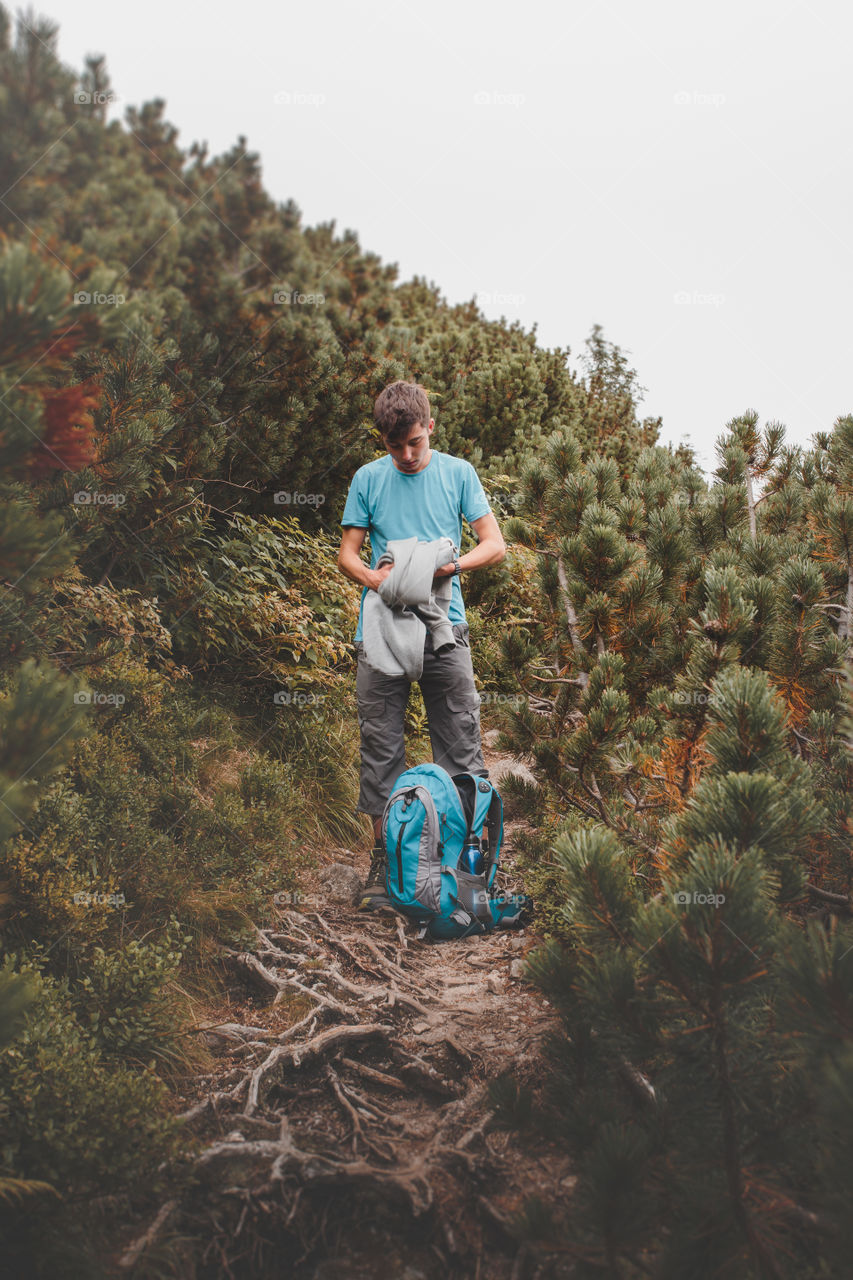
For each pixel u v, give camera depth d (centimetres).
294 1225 173
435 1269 166
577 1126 162
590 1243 143
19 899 215
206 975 263
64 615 325
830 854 219
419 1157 190
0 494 179
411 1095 220
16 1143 161
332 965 279
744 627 255
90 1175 161
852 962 125
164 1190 170
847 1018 124
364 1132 200
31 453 149
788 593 271
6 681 197
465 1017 253
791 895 173
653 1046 155
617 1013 154
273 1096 215
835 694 266
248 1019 249
